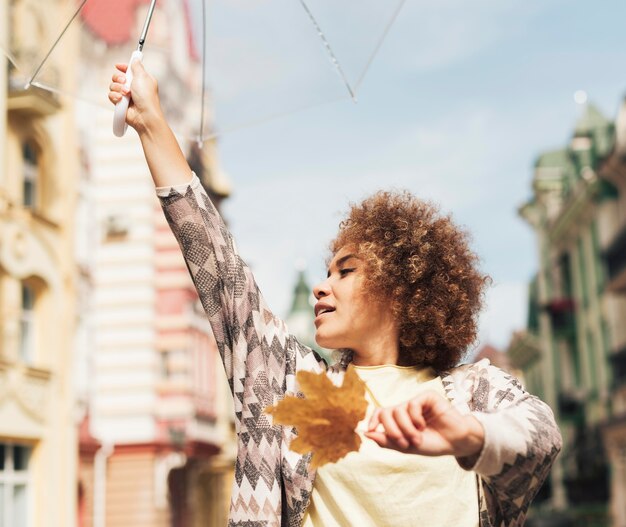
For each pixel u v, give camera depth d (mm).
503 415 1665
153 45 3592
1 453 13625
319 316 2268
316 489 2049
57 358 14930
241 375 2133
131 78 2244
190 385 22516
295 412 1603
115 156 22219
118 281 22062
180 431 21891
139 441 21422
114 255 22125
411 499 1975
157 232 22484
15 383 13688
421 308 2207
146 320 21891
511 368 42062
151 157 2199
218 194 26406
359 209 2311
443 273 2238
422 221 2252
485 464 1586
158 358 22219
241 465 2084
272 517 2029
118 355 21859
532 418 1699
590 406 31625
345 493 2008
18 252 13945
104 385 21766
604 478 29578
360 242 2244
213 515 28016
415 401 1541
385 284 2197
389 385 2162
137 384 21719
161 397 22234
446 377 2184
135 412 21609
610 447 28969
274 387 2143
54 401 14742
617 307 28516
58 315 15023
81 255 17906
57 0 3115
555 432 1723
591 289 31344
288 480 2051
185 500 24125
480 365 2176
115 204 22156
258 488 2047
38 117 14727
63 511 14750
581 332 33000
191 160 23672
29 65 3053
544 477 1733
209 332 24672
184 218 2170
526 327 40156
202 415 23562
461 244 2330
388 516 1971
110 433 21516
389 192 2320
